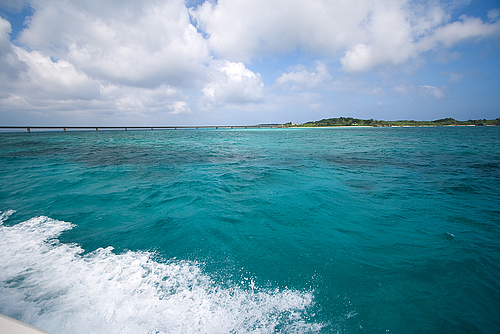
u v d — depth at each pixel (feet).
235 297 9.32
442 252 12.80
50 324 7.73
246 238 14.56
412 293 9.69
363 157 52.21
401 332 7.88
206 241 14.17
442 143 94.22
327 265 11.66
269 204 20.89
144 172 35.83
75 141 126.11
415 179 30.17
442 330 7.95
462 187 26.00
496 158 49.06
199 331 7.70
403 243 13.83
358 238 14.53
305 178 31.01
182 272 10.94
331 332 7.79
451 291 9.83
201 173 34.94
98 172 35.76
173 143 108.78
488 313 8.71
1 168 39.60
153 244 13.78
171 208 20.16
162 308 8.58
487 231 15.34
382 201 21.54
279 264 11.74
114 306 8.59
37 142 116.57
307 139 131.64
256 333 7.67
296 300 9.23
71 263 11.50
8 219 17.63
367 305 9.02
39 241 13.98
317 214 18.45
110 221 17.34
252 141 119.34
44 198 22.82
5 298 8.86
